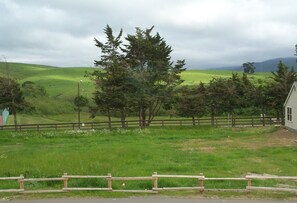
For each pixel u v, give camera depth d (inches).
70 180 684.7
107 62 2048.5
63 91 4419.3
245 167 848.3
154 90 2080.5
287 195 576.1
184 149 1159.6
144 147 1196.5
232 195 576.7
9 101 2000.5
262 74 6614.2
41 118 2950.3
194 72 6446.9
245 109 2662.4
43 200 557.9
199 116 2030.0
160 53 2181.3
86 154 988.6
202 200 549.0
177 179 693.3
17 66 7657.5
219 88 2070.6
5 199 566.3
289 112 1657.2
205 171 799.7
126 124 1962.4
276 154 1039.0
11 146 1346.0
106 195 580.7
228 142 1333.7
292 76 2063.2
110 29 2078.0
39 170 765.9
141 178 600.7
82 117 3070.9
